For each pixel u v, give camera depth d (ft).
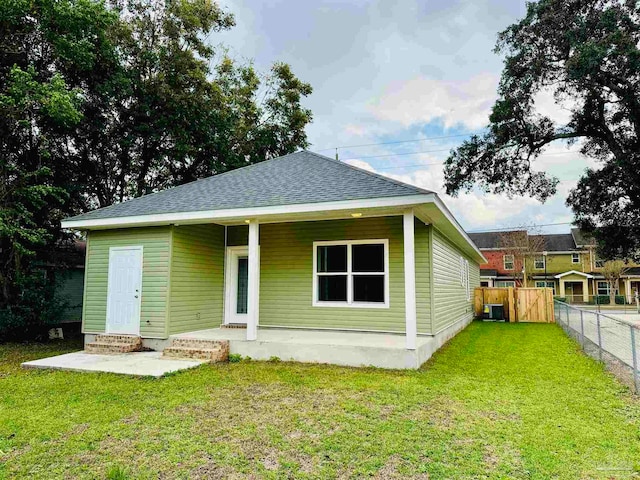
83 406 17.58
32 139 42.47
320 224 32.99
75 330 51.37
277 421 15.47
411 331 24.29
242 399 18.35
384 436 13.88
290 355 26.73
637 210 57.82
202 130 54.90
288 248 33.81
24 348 35.81
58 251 47.14
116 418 16.03
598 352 28.45
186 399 18.40
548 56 54.49
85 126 45.44
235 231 36.58
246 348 27.68
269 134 69.72
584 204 62.03
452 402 17.70
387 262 30.91
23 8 35.76
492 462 11.88
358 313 31.35
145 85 49.93
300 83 73.67
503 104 57.41
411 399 18.10
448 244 39.22
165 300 30.55
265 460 12.17
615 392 19.34
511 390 19.66
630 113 50.44
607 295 109.29
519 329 48.19
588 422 15.20
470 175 64.75
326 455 12.46
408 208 24.73
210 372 23.73
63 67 42.32
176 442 13.56
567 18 51.03
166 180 60.03
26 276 40.47
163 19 53.06
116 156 52.21
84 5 38.68
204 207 28.81
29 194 38.17
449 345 34.24
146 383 21.40
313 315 32.53
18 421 15.74
